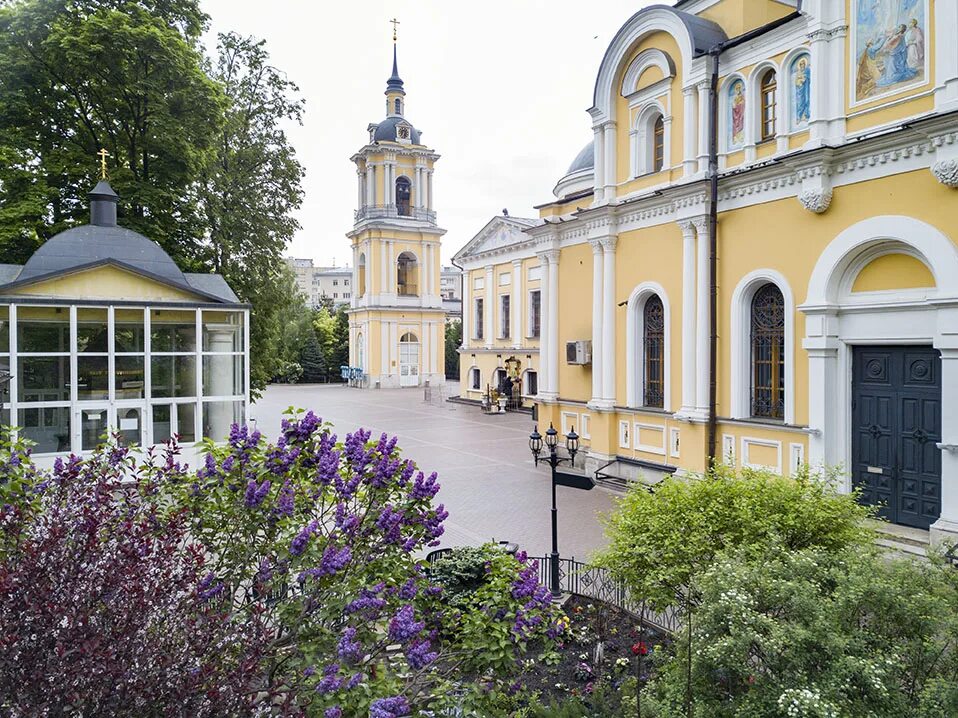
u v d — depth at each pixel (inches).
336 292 4874.5
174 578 183.2
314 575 204.2
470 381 1649.9
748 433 566.3
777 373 556.4
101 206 627.8
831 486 325.4
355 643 183.6
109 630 149.9
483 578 333.1
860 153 473.7
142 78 701.3
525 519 581.0
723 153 591.2
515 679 262.7
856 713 162.9
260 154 946.1
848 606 190.7
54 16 683.4
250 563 237.1
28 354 547.8
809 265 516.1
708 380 598.9
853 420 499.5
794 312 527.5
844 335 498.3
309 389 2277.3
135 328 587.8
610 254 710.5
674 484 325.4
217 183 884.0
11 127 703.7
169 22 789.2
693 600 256.4
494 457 885.8
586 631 335.6
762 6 622.5
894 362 475.2
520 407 1467.8
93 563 167.3
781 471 536.4
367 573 233.9
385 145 2153.1
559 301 836.0
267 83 963.3
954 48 419.2
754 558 248.1
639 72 673.6
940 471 446.0
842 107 489.7
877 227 466.0
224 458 267.0
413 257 2276.1
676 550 289.1
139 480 238.8
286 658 189.2
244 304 631.2
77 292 564.7
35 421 549.6
